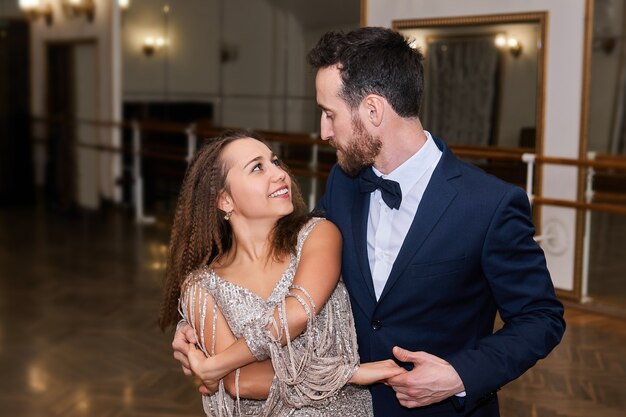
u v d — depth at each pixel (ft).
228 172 6.09
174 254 6.40
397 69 5.69
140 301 20.40
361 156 5.87
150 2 30.22
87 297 20.90
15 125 37.52
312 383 5.77
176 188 30.01
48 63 36.11
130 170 32.86
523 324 5.69
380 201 6.17
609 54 34.91
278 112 25.11
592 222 27.43
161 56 30.07
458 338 6.01
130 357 16.17
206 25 27.73
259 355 5.70
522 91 19.52
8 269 24.35
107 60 32.55
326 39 5.85
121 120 32.45
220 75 27.40
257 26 25.55
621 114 35.17
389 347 6.02
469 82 20.35
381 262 6.16
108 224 31.63
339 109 5.78
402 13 21.09
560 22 18.69
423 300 5.91
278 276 6.02
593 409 12.82
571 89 18.75
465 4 19.98
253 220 6.08
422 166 5.98
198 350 6.00
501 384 5.56
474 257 5.82
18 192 37.86
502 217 5.75
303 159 23.81
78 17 33.91
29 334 17.84
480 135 20.36
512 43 19.51
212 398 6.08
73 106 35.04
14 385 14.69
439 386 5.49
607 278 20.71
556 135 19.11
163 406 13.57
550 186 19.29
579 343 16.16
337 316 6.07
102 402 13.78
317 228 6.16
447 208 5.84
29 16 36.78
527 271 5.78
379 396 6.24
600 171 25.20
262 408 5.83
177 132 29.30
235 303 5.95
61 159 36.19
